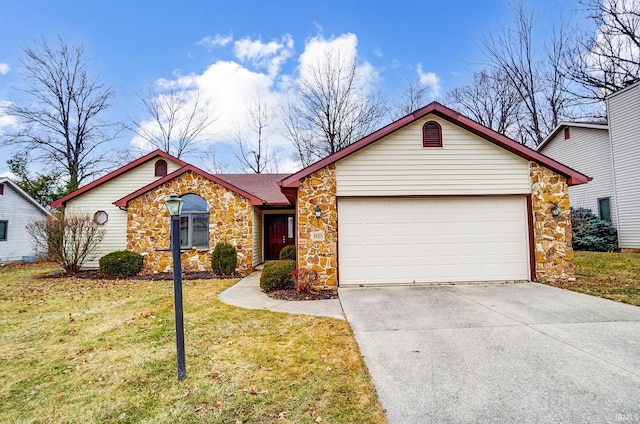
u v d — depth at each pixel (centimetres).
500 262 835
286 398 317
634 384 328
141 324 557
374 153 835
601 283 795
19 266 1575
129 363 403
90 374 378
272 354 420
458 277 830
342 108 2395
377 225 833
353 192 828
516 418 279
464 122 811
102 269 1098
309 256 815
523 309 586
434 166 835
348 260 826
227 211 1183
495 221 841
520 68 2231
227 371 375
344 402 309
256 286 901
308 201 825
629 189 1343
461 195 833
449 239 835
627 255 1197
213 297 758
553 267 827
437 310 596
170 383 352
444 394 318
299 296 745
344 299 694
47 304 723
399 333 485
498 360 388
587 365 370
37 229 1226
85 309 671
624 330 473
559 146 1722
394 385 337
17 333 523
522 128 2320
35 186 2419
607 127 1432
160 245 1183
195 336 491
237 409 301
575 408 291
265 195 1455
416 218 837
